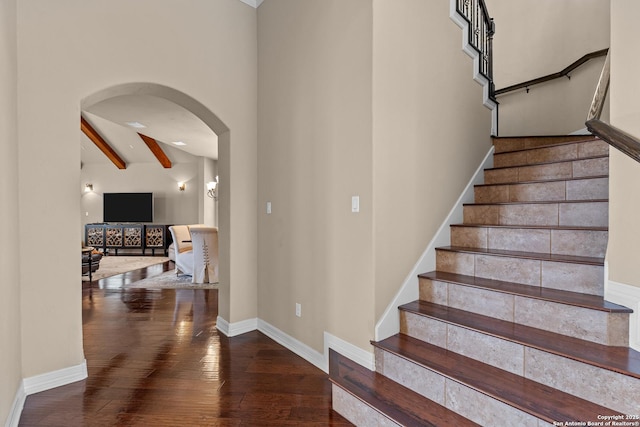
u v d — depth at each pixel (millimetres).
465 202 2922
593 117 1137
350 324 2230
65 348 2227
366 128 2123
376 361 2051
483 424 1486
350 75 2240
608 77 1280
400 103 2281
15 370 1904
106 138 9195
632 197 1521
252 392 2107
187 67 2824
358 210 2176
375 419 1658
